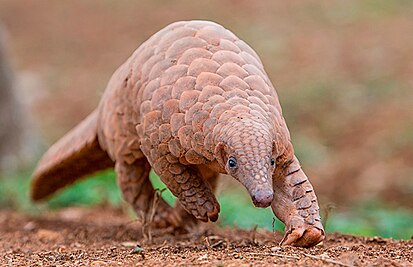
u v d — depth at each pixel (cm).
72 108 2244
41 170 1030
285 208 699
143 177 853
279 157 689
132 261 660
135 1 3069
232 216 1144
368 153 1745
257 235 891
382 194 1564
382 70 2133
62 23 2945
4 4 3152
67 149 974
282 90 2123
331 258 638
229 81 677
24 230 1032
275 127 667
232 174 634
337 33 2464
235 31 2636
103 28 2867
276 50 2428
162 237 880
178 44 720
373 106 1959
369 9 2598
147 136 720
